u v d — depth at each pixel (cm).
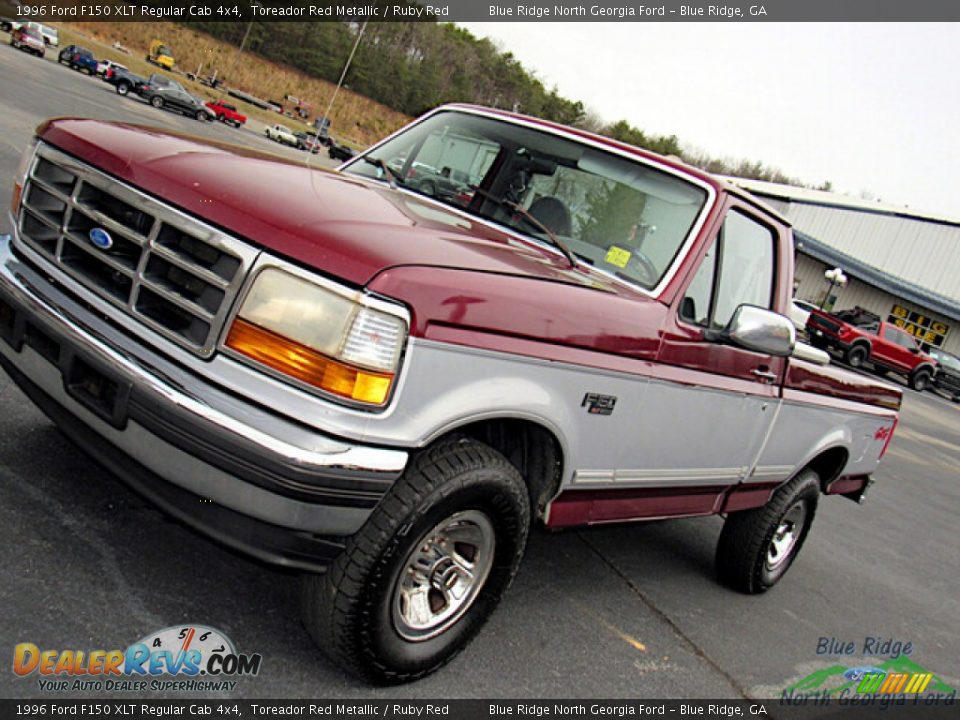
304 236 224
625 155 360
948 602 590
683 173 350
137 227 245
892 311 3812
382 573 240
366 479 224
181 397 224
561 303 268
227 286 227
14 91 2027
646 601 416
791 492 454
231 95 6178
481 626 287
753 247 373
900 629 501
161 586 282
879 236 3847
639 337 301
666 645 374
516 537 279
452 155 383
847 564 607
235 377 224
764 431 398
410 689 274
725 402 357
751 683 366
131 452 236
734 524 457
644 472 334
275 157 316
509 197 357
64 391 249
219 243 229
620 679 330
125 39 6888
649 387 309
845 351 2609
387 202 293
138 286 240
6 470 319
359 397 219
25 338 262
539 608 368
